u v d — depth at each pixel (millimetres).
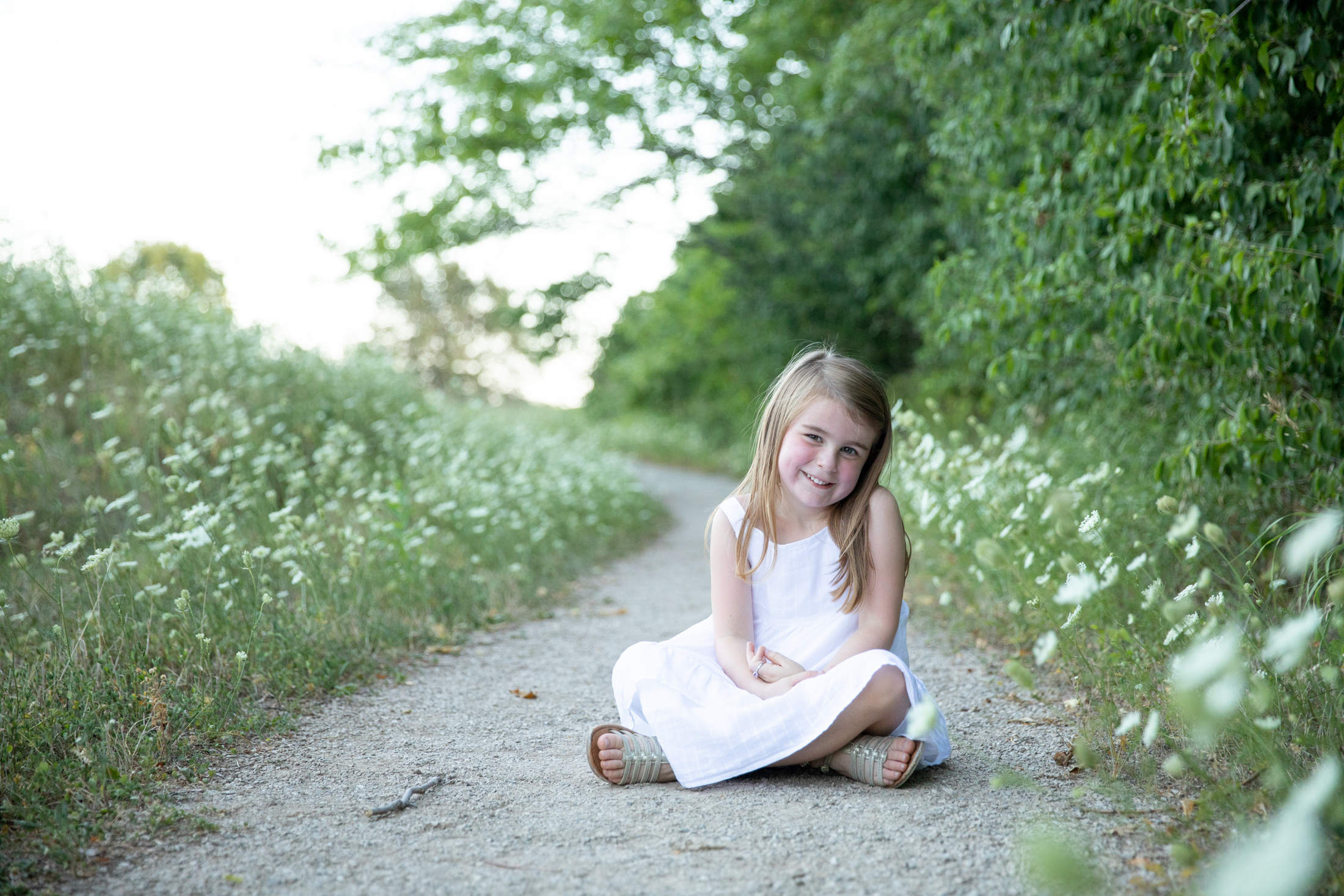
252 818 2053
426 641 4023
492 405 16297
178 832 1963
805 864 1755
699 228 15422
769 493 2439
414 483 5676
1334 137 3160
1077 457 4945
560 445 10859
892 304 12125
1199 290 3486
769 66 13766
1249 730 1837
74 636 2969
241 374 6770
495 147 14766
